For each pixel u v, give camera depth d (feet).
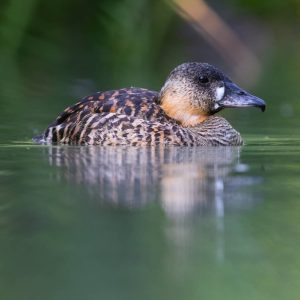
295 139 52.60
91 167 40.06
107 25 96.07
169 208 32.32
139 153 44.52
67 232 29.12
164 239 28.60
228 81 51.65
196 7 91.15
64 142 49.06
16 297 23.36
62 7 98.27
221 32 92.84
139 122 47.83
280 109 69.46
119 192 34.58
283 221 30.86
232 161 42.60
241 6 102.17
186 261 26.68
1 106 67.77
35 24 97.25
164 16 96.02
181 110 50.60
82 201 33.14
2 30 93.81
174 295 23.76
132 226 29.86
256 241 28.68
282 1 103.09
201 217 31.19
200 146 48.47
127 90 51.03
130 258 26.63
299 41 103.81
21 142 49.42
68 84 81.46
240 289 24.47
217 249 27.71
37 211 31.86
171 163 41.34
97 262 26.37
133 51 95.55
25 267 25.86
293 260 26.94
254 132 56.34
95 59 97.76
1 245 27.89
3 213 31.50
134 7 94.68
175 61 95.81
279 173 39.32
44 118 61.31
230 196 34.30
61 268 25.71
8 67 91.45
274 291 24.41
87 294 23.66
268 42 100.78
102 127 47.83
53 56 98.12
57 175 38.11
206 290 24.27
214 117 51.16
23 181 36.91
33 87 79.51
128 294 23.75
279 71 93.76
